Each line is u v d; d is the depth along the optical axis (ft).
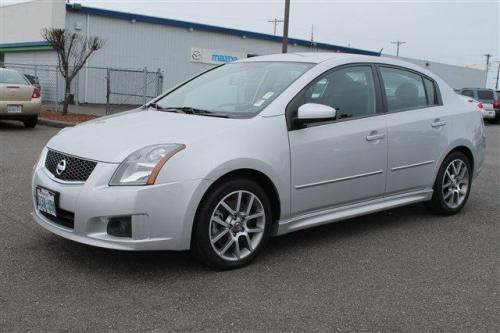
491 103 80.02
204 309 10.98
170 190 11.87
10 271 12.54
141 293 11.64
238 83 16.02
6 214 17.20
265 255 14.46
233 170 12.73
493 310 11.42
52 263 13.14
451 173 19.10
